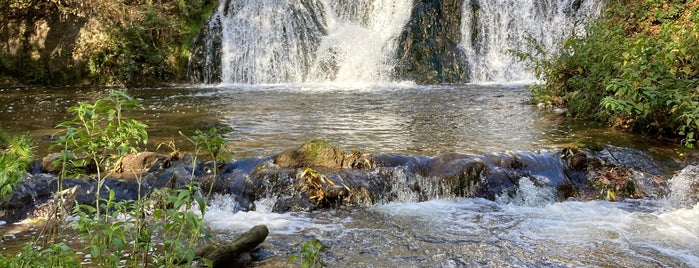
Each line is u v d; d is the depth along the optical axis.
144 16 18.05
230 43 18.39
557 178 6.84
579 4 17.36
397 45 17.42
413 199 6.59
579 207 6.36
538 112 10.71
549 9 17.67
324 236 5.45
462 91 14.34
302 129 9.32
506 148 7.75
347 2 19.09
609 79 9.09
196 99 13.59
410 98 13.15
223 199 6.41
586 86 9.83
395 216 6.04
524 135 8.64
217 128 9.51
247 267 4.73
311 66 17.97
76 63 17.81
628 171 6.89
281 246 5.18
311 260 4.26
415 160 6.90
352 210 6.22
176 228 4.16
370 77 17.23
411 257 4.97
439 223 5.83
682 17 13.20
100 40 17.86
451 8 18.03
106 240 3.96
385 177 6.64
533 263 4.82
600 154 7.41
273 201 6.32
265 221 5.90
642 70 8.21
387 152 7.53
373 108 11.62
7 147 7.75
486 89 14.69
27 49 18.19
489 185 6.68
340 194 6.35
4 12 18.31
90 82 17.77
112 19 18.09
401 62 17.14
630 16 14.39
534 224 5.80
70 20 18.39
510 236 5.45
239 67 18.06
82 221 3.69
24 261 3.67
